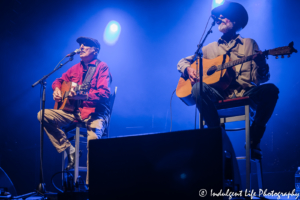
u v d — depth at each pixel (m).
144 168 2.09
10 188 3.56
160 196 2.02
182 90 3.64
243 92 3.41
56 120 3.61
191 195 1.93
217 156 1.92
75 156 3.58
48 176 5.88
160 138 2.09
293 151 5.20
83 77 4.01
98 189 2.19
